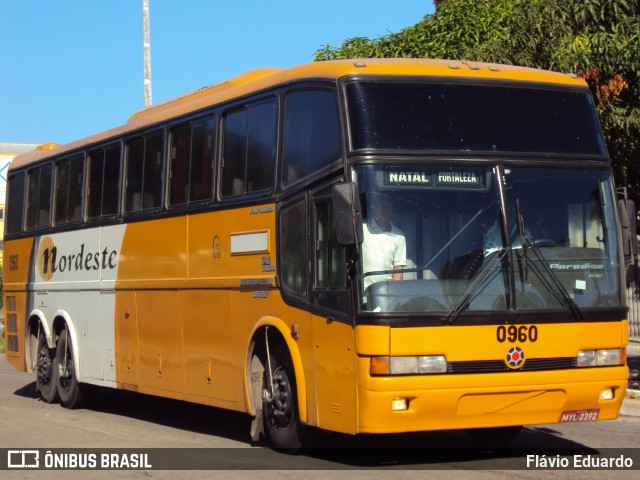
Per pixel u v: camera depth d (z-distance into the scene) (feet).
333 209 28.86
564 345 29.73
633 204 31.96
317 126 31.48
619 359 30.71
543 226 30.35
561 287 29.91
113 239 45.42
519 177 30.42
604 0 45.60
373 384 28.07
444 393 28.25
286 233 32.76
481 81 31.32
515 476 28.91
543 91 31.89
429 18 68.64
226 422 43.62
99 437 38.70
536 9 48.37
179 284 39.42
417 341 28.22
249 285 34.65
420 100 30.53
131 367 43.60
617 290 30.96
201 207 38.06
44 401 52.70
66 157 51.08
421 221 29.19
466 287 28.96
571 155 31.35
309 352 31.22
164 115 41.86
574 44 44.60
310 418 31.24
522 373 29.12
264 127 34.68
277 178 33.42
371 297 28.40
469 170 30.01
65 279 50.21
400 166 29.48
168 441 37.32
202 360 37.86
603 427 39.83
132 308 43.42
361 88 30.30
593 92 44.68
